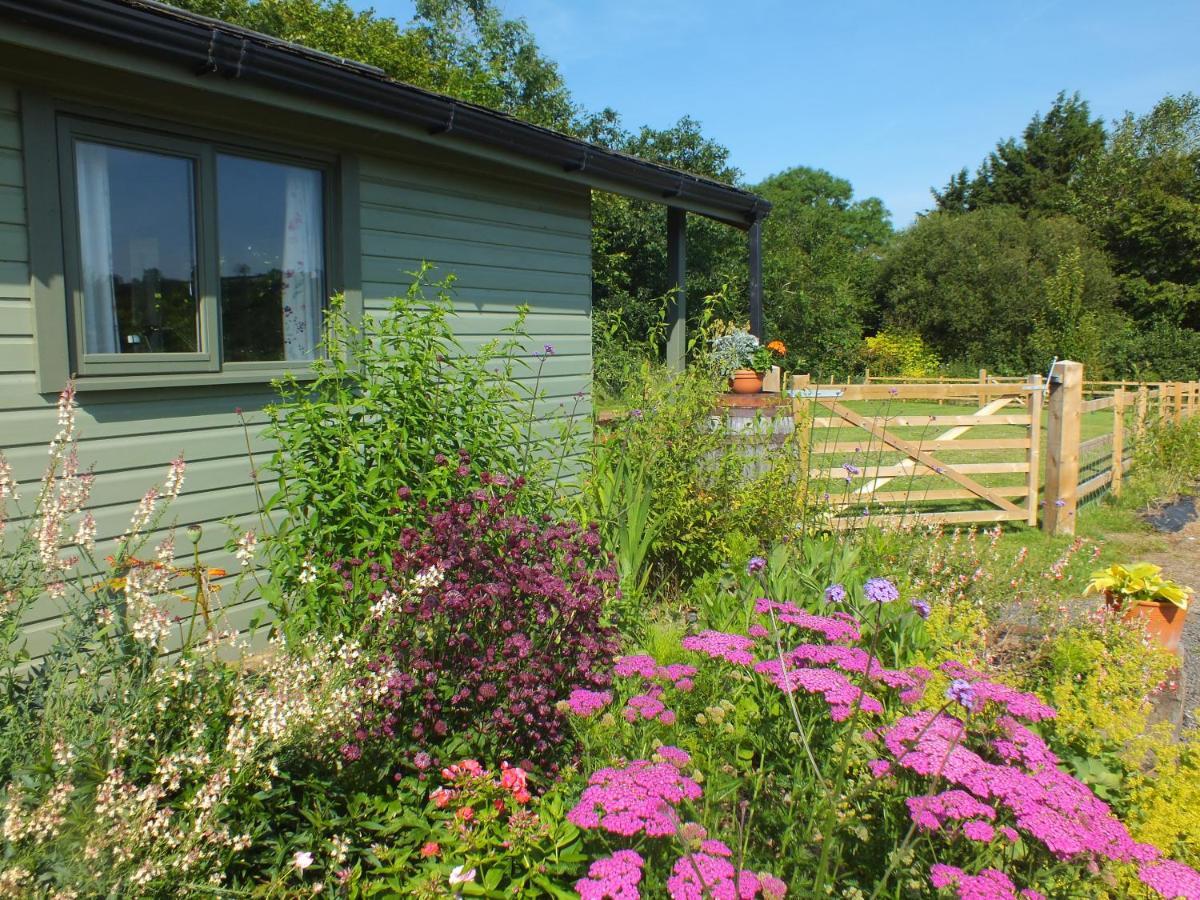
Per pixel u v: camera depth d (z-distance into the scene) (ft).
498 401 15.76
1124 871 7.07
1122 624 13.32
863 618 11.79
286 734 7.21
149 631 7.53
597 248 72.38
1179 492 35.06
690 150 89.30
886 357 101.65
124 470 13.69
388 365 14.48
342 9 75.46
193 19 12.65
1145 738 9.25
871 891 7.31
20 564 9.00
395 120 16.25
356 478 12.30
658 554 17.76
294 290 16.42
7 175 12.26
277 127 15.55
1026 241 109.40
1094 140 143.43
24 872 5.70
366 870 7.73
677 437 18.01
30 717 7.29
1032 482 27.25
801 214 106.01
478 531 9.62
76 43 11.72
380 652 8.68
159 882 6.23
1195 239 105.19
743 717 9.10
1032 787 6.81
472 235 19.89
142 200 13.94
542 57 94.79
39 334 12.57
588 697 8.57
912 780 7.61
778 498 18.29
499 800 7.75
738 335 27.53
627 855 6.32
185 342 14.60
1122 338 95.76
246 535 9.65
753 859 7.59
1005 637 14.40
